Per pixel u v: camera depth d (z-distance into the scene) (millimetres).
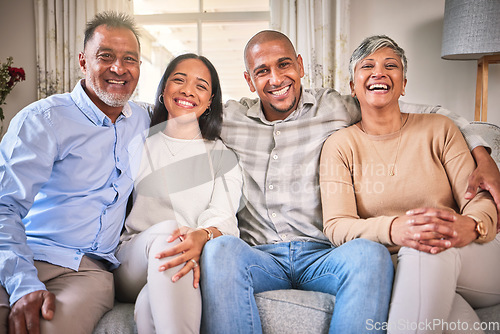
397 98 1632
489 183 1453
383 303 1261
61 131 1496
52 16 3770
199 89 1699
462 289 1338
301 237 1654
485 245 1367
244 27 3947
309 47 3574
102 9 3746
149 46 3553
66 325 1242
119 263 1526
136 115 1713
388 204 1576
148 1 4016
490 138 1770
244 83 3816
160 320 1260
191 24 3996
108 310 1432
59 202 1503
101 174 1552
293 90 1763
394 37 3613
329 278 1437
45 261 1413
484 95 3188
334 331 1271
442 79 3564
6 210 1369
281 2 3646
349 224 1487
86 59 1604
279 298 1386
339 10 3520
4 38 3924
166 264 1311
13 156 1424
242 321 1295
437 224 1308
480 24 2893
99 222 1524
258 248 1667
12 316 1220
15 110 3916
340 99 1793
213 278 1319
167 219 1568
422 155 1590
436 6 3549
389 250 1499
